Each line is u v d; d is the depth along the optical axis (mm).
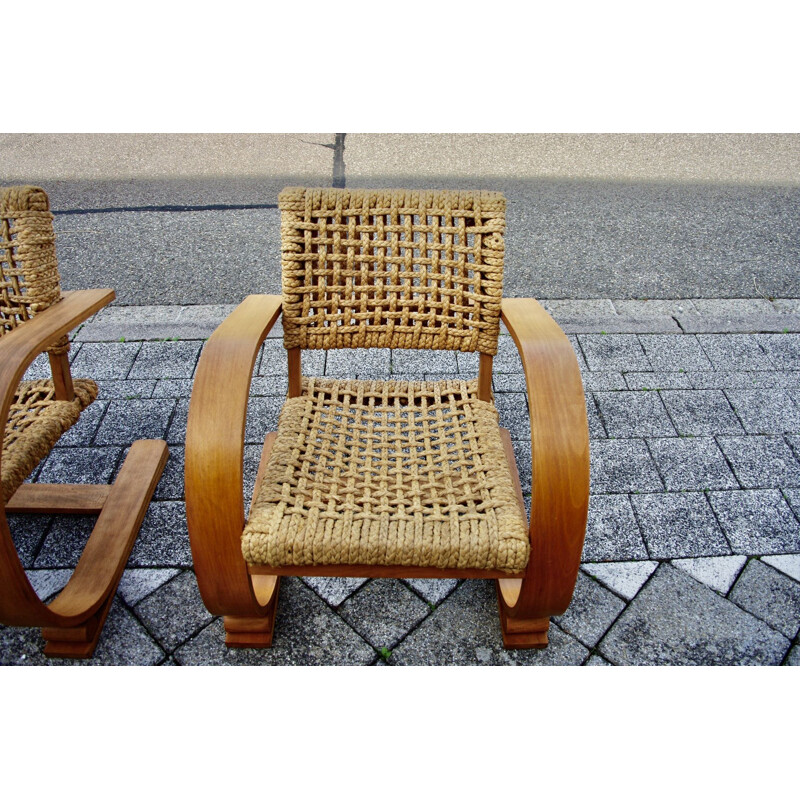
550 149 4574
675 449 2148
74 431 2217
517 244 3422
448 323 1653
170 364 2539
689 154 4562
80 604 1535
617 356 2594
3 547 1264
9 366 1282
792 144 4727
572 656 1589
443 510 1318
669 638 1622
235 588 1320
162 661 1576
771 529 1881
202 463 1222
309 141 4586
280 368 2545
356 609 1684
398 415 1634
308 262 1600
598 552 1818
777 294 3041
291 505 1316
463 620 1662
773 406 2332
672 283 3115
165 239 3422
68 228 3502
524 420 2305
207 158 4324
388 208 1573
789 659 1582
